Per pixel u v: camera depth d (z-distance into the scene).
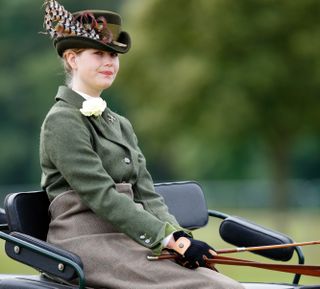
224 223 13.92
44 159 12.80
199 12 43.56
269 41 43.66
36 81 91.06
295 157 90.88
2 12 94.50
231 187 82.62
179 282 12.23
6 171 92.50
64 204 12.73
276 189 48.38
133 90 45.69
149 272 12.34
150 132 45.88
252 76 43.19
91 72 12.85
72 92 12.86
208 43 43.28
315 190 74.50
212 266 12.73
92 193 12.42
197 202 14.30
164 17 44.53
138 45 45.09
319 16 43.69
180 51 44.41
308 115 45.12
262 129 45.03
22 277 13.19
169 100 44.44
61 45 12.96
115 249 12.52
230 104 43.50
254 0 43.19
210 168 86.06
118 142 12.91
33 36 94.94
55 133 12.58
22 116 91.88
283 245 12.55
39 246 12.18
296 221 64.62
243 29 43.03
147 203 13.05
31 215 12.90
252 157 86.38
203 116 44.06
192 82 43.38
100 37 12.86
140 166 13.16
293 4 43.19
